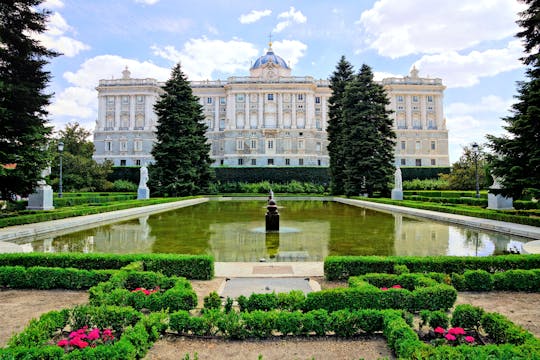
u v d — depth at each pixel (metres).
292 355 4.29
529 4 16.20
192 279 7.33
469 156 35.50
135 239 12.33
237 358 4.22
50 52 16.67
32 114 16.47
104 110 68.44
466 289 6.68
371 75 35.75
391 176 34.03
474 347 3.96
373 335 4.84
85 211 18.31
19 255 7.59
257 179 51.38
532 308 5.81
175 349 4.45
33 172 15.82
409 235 13.11
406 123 69.81
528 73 15.52
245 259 9.32
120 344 4.00
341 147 38.25
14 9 15.69
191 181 38.66
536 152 14.25
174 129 38.31
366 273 7.25
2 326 5.09
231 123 66.62
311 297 5.45
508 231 13.24
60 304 6.00
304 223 16.62
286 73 73.44
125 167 48.47
